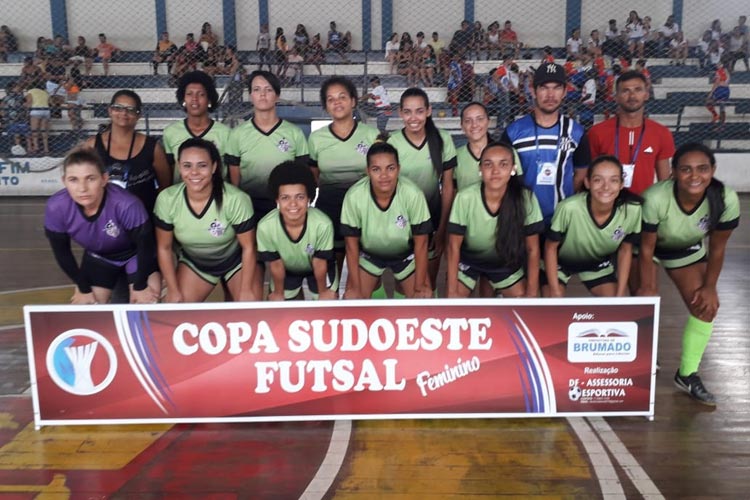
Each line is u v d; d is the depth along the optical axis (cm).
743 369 389
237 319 307
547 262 355
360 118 982
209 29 1441
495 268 371
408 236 359
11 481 272
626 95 375
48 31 1483
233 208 339
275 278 354
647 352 315
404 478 274
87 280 361
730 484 271
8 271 642
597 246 347
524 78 1107
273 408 314
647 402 320
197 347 308
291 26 1498
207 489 266
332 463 285
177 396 312
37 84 1242
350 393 314
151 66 1453
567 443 303
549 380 315
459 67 1235
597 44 1377
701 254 360
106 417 312
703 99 1330
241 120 1005
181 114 1330
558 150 371
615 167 316
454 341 311
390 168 326
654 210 337
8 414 332
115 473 278
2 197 1156
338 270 423
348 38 1462
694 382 349
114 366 309
